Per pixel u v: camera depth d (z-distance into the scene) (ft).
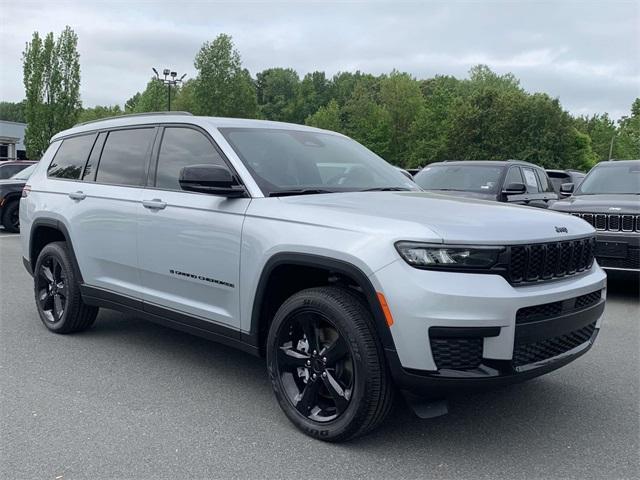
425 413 10.82
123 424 12.24
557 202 26.27
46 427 12.05
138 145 16.25
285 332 12.09
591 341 12.75
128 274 15.87
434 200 13.00
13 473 10.25
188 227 13.82
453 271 10.18
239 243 12.67
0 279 27.91
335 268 10.95
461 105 192.75
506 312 10.12
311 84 380.17
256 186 12.97
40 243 19.60
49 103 153.17
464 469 10.59
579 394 14.16
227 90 210.18
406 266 10.23
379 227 10.75
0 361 16.11
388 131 232.73
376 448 11.32
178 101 229.86
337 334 11.25
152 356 16.67
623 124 215.72
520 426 12.36
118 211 15.80
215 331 13.58
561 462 10.87
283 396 12.12
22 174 48.55
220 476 10.25
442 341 10.09
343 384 11.27
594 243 13.08
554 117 176.04
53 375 15.07
